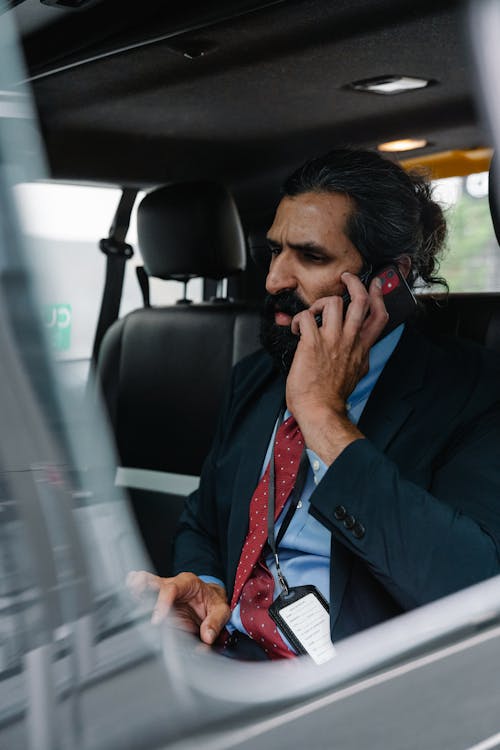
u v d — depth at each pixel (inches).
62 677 22.0
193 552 72.0
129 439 105.8
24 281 23.5
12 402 22.4
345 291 62.6
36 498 22.4
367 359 61.2
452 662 28.3
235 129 91.6
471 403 63.1
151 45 59.8
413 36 67.8
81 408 23.6
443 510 53.8
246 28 64.2
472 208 84.4
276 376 70.2
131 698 22.9
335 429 56.1
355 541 53.4
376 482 53.7
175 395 101.8
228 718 24.0
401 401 62.3
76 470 23.2
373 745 25.3
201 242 96.6
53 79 71.9
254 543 61.1
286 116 88.5
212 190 96.4
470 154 99.1
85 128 87.0
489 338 75.7
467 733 27.2
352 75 77.5
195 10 55.9
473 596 31.0
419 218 65.9
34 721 21.4
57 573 22.4
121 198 102.4
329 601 57.6
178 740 23.0
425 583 52.4
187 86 78.4
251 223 110.5
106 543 23.8
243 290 113.7
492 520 57.4
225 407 74.9
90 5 53.3
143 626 24.4
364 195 61.9
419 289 71.0
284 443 62.3
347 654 27.7
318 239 61.7
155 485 101.2
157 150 95.5
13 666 21.9
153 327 104.0
